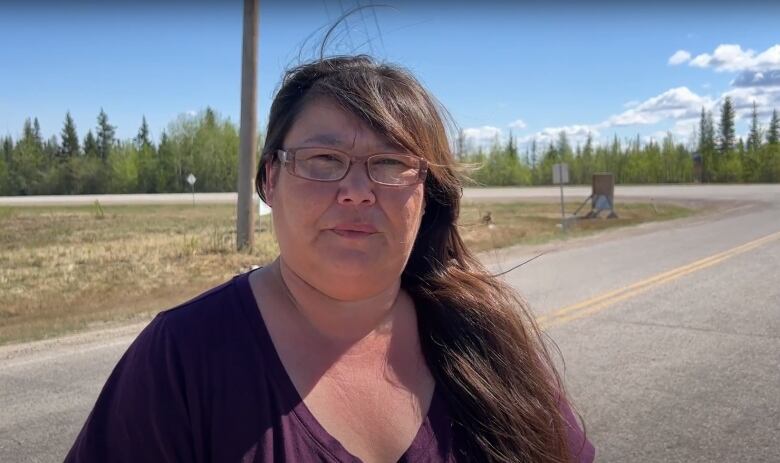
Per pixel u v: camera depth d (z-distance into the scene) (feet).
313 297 4.48
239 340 4.23
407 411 4.57
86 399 17.10
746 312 25.89
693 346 20.92
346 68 4.70
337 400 4.31
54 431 14.93
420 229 5.66
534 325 6.10
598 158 328.08
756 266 38.11
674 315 25.58
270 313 4.43
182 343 4.15
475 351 5.12
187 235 62.54
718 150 321.73
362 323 4.63
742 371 18.24
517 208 112.57
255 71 46.73
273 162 4.78
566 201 135.54
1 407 16.51
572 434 5.57
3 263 44.80
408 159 4.58
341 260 4.38
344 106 4.46
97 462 4.05
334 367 4.43
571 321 24.73
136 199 184.24
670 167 316.60
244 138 47.50
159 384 4.05
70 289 36.01
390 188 4.53
